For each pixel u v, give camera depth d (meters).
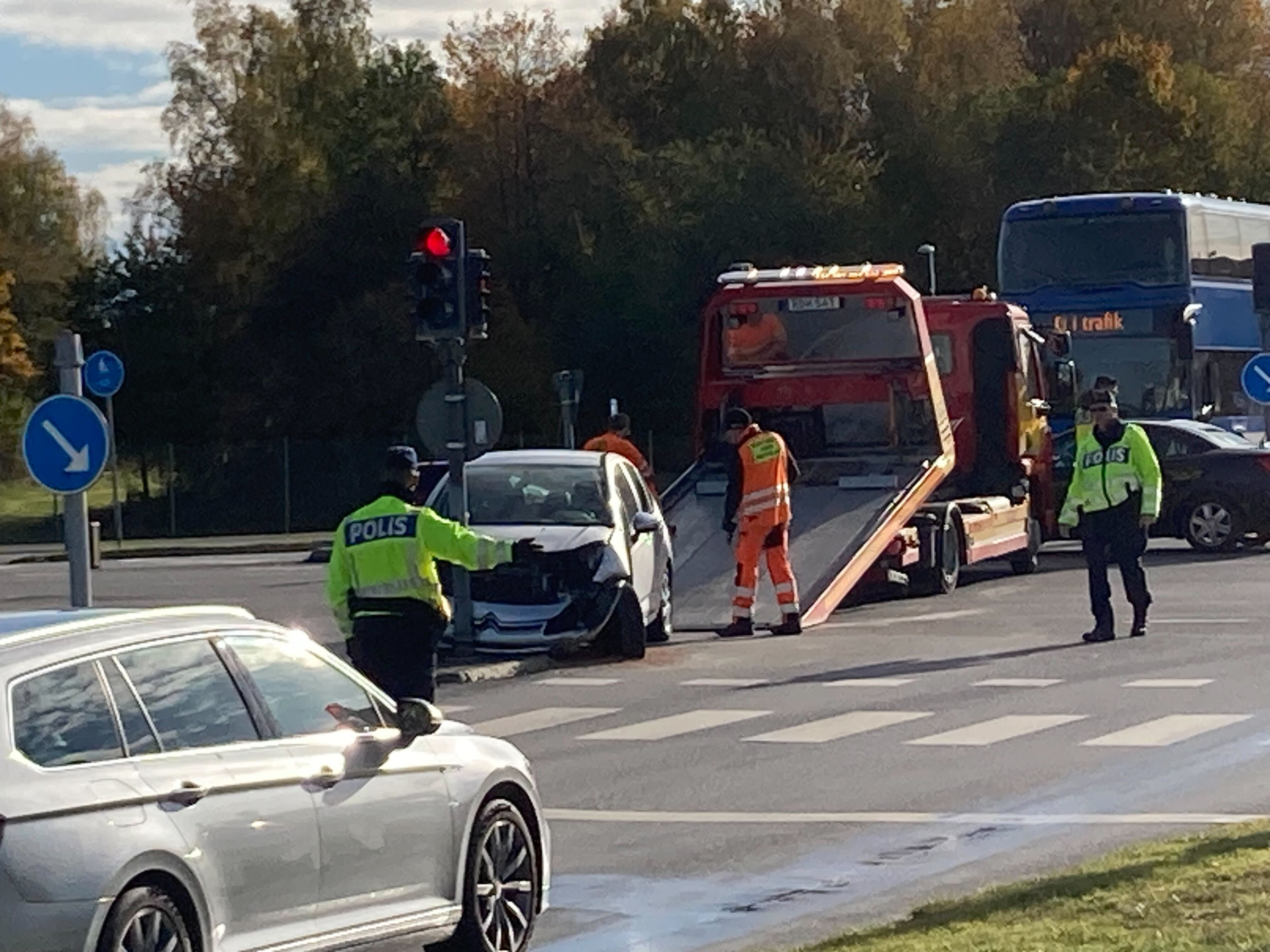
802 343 25.95
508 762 8.52
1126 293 33.66
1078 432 19.64
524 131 66.75
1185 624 20.64
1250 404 35.81
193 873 6.67
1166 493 29.69
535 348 63.00
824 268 26.52
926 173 66.38
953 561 25.69
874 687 16.69
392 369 61.12
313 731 7.54
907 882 9.59
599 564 19.06
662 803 11.93
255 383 63.16
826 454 26.00
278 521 52.28
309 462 52.66
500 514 19.88
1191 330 33.41
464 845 8.13
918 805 11.54
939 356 28.20
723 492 25.03
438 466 31.67
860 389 25.78
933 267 38.47
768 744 13.95
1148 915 7.52
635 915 9.18
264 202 65.25
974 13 71.31
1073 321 33.84
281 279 64.00
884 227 64.25
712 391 26.16
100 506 54.38
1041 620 21.66
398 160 67.06
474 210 66.62
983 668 17.66
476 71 68.25
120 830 6.43
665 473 55.75
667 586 21.03
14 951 6.03
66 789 6.33
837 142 66.38
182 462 52.38
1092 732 13.86
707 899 9.45
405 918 7.74
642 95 68.38
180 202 67.12
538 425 62.88
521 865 8.52
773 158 62.03
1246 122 70.25
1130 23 79.12
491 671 18.20
